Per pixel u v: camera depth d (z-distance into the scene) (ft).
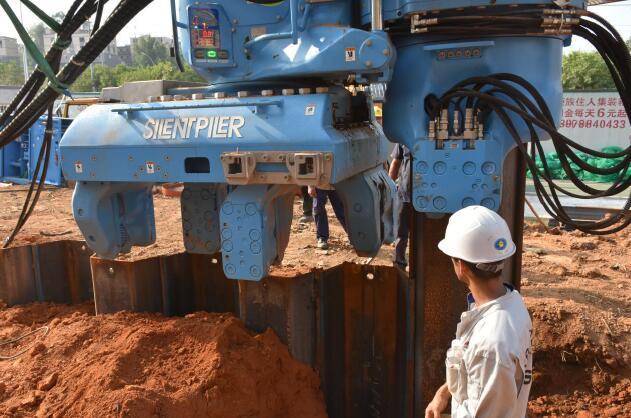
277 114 9.72
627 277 19.11
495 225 6.71
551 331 14.67
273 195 10.32
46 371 11.39
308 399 11.85
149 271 13.87
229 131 9.86
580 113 49.83
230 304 14.58
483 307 6.59
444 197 9.55
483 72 9.53
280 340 12.00
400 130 10.19
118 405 9.68
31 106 11.80
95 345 11.82
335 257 22.17
